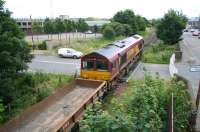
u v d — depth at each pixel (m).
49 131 11.19
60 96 15.25
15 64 14.20
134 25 62.50
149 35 68.69
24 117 11.85
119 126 6.70
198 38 65.38
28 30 82.69
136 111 8.17
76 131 11.68
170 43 43.50
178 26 42.69
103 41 50.91
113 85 20.98
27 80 15.88
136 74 26.77
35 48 42.41
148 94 9.23
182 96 10.99
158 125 8.19
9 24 14.80
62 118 12.50
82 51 40.91
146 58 34.53
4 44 13.75
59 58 35.91
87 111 7.27
